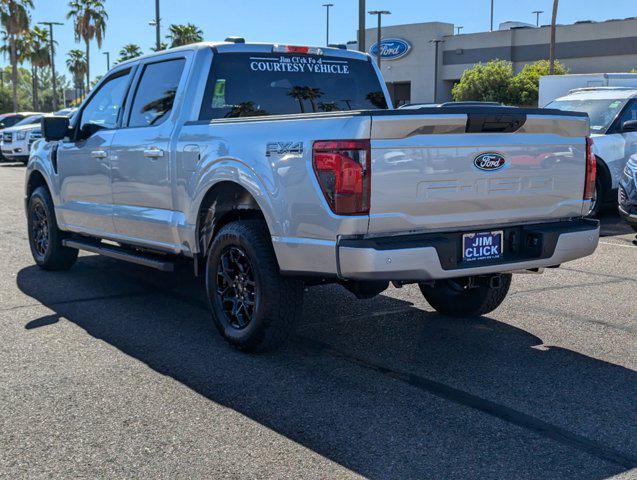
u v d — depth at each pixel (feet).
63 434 11.92
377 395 13.61
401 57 228.43
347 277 13.56
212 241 16.84
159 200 18.38
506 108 14.56
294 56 19.42
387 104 20.97
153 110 19.21
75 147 22.03
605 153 35.68
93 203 21.43
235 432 11.99
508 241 15.29
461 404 13.19
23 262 26.66
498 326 18.19
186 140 17.22
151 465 10.87
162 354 15.97
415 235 14.02
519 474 10.62
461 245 14.62
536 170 15.10
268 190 14.62
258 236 15.34
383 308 20.03
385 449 11.39
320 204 13.62
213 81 18.03
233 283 16.16
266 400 13.35
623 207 29.76
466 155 14.16
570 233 15.39
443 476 10.55
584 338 17.15
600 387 14.06
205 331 17.79
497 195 14.62
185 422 12.38
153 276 24.25
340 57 20.26
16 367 15.07
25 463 10.94
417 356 15.89
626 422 12.46
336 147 13.33
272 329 15.33
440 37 222.69
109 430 12.07
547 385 14.15
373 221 13.44
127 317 19.04
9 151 84.07
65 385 14.07
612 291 21.68
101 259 27.40
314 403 13.23
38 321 18.58
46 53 221.05
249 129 15.44
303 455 11.18
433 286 18.89
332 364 15.35
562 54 200.75
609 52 192.54
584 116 15.79
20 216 39.09
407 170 13.58
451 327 18.12
